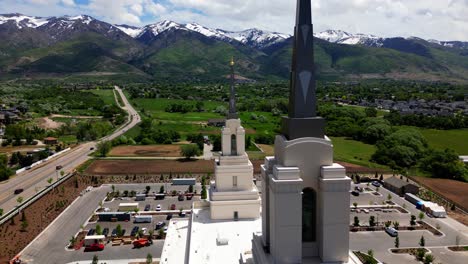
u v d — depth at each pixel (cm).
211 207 6875
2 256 8356
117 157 18212
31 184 14175
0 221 10062
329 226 3741
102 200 12219
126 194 12606
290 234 3709
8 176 15075
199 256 5475
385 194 12631
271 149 19525
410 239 9131
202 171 15462
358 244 8900
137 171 15575
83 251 8612
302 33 3703
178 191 13088
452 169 14450
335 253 3791
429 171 15388
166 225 10088
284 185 3622
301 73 3734
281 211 3669
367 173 15025
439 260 8100
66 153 19588
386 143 18550
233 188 7081
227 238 6022
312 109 3781
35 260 8219
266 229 4103
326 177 3675
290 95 3897
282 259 3744
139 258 8275
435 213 10488
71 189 13412
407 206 11431
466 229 9725
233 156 7038
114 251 8612
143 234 9438
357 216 10631
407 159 16288
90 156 18588
